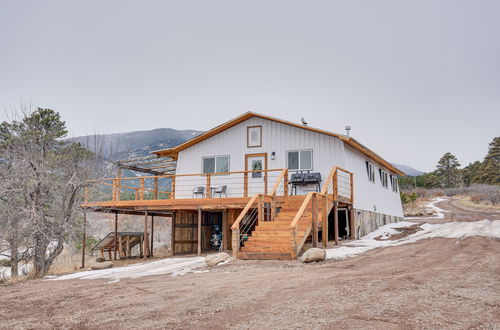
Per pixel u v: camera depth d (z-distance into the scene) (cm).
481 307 554
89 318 646
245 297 688
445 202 4991
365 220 1881
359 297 630
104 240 1845
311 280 787
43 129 2503
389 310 555
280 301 643
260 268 1004
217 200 1536
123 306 705
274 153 1783
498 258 930
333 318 536
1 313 753
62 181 1602
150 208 1636
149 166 2241
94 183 1752
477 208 4050
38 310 751
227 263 1112
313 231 1248
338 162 1677
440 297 610
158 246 2447
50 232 1502
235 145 1867
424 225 1980
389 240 1534
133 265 1405
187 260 1341
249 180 1811
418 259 985
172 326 558
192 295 740
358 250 1226
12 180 1465
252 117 1848
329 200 1408
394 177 2725
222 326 540
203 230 1983
